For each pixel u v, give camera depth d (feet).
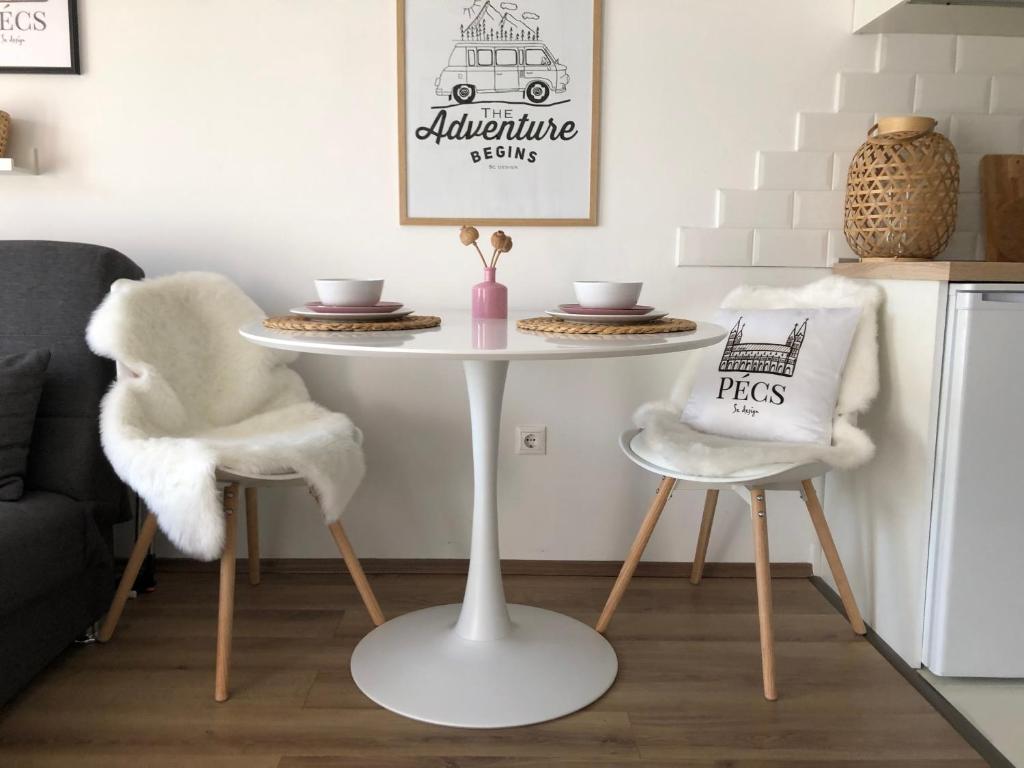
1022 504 5.49
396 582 7.29
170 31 6.79
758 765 4.66
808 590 7.22
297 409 6.54
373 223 7.06
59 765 4.58
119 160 6.93
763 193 7.06
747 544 7.47
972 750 4.83
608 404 7.34
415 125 6.90
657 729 5.00
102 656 5.86
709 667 5.78
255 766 4.60
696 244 7.09
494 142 6.94
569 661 5.64
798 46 6.90
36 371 5.65
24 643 5.08
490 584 5.78
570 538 7.46
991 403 5.43
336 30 6.82
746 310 6.60
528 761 4.68
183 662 5.78
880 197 6.40
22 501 5.41
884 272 6.17
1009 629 5.61
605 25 6.85
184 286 6.40
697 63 6.91
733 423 6.20
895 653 6.03
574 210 7.04
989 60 6.95
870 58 6.93
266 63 6.86
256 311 6.65
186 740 4.84
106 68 6.82
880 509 6.30
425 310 7.00
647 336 4.66
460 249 7.09
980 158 7.03
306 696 5.34
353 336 4.56
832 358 6.09
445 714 5.05
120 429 5.38
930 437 5.63
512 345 4.21
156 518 5.32
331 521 5.66
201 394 6.37
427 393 7.32
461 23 6.78
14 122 6.84
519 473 7.41
